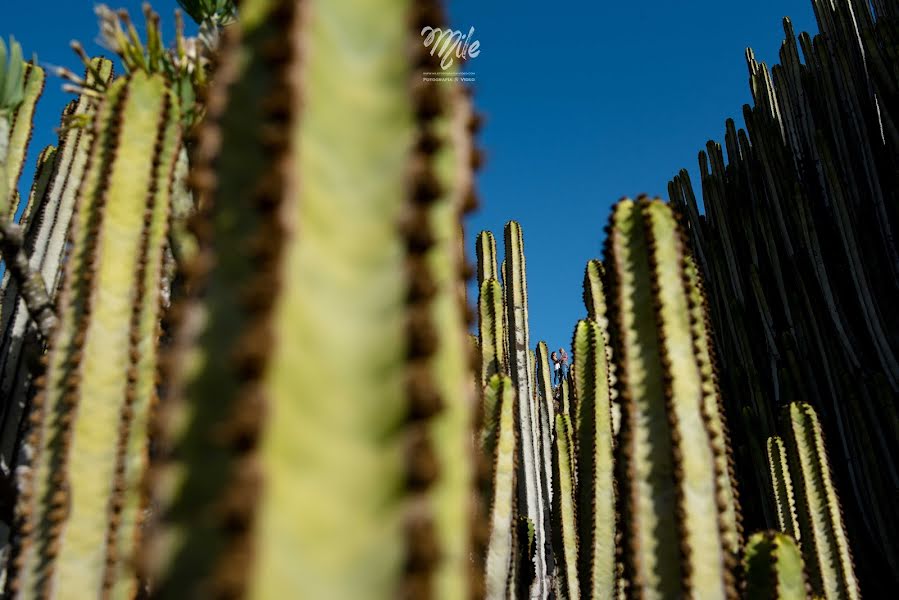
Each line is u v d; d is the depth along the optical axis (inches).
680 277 95.1
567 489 195.9
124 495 78.4
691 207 391.9
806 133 331.0
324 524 35.4
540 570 231.5
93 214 85.8
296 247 39.2
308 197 40.8
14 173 152.7
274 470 34.4
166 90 92.0
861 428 263.1
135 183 87.5
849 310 288.7
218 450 37.6
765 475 276.1
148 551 37.8
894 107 291.4
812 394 290.7
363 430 37.9
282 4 44.3
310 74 43.4
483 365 238.4
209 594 33.1
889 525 249.6
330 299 40.0
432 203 43.4
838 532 175.5
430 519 35.8
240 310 40.7
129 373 82.0
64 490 76.5
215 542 35.8
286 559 33.8
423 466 36.0
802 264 309.4
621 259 95.8
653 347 91.8
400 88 46.1
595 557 137.1
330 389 38.1
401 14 47.8
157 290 86.1
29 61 161.0
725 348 339.0
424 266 41.1
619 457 91.4
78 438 78.4
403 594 34.4
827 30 335.0
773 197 328.5
